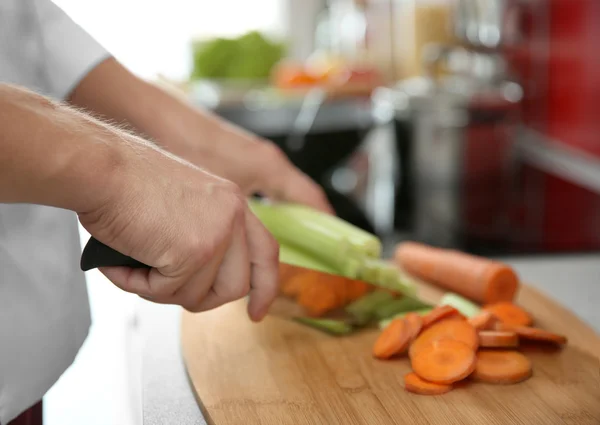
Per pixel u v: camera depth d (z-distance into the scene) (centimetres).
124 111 78
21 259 66
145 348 73
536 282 92
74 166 43
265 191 88
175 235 47
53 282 69
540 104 158
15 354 65
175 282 49
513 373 62
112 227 46
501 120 141
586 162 148
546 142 157
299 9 289
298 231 82
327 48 280
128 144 47
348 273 77
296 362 68
